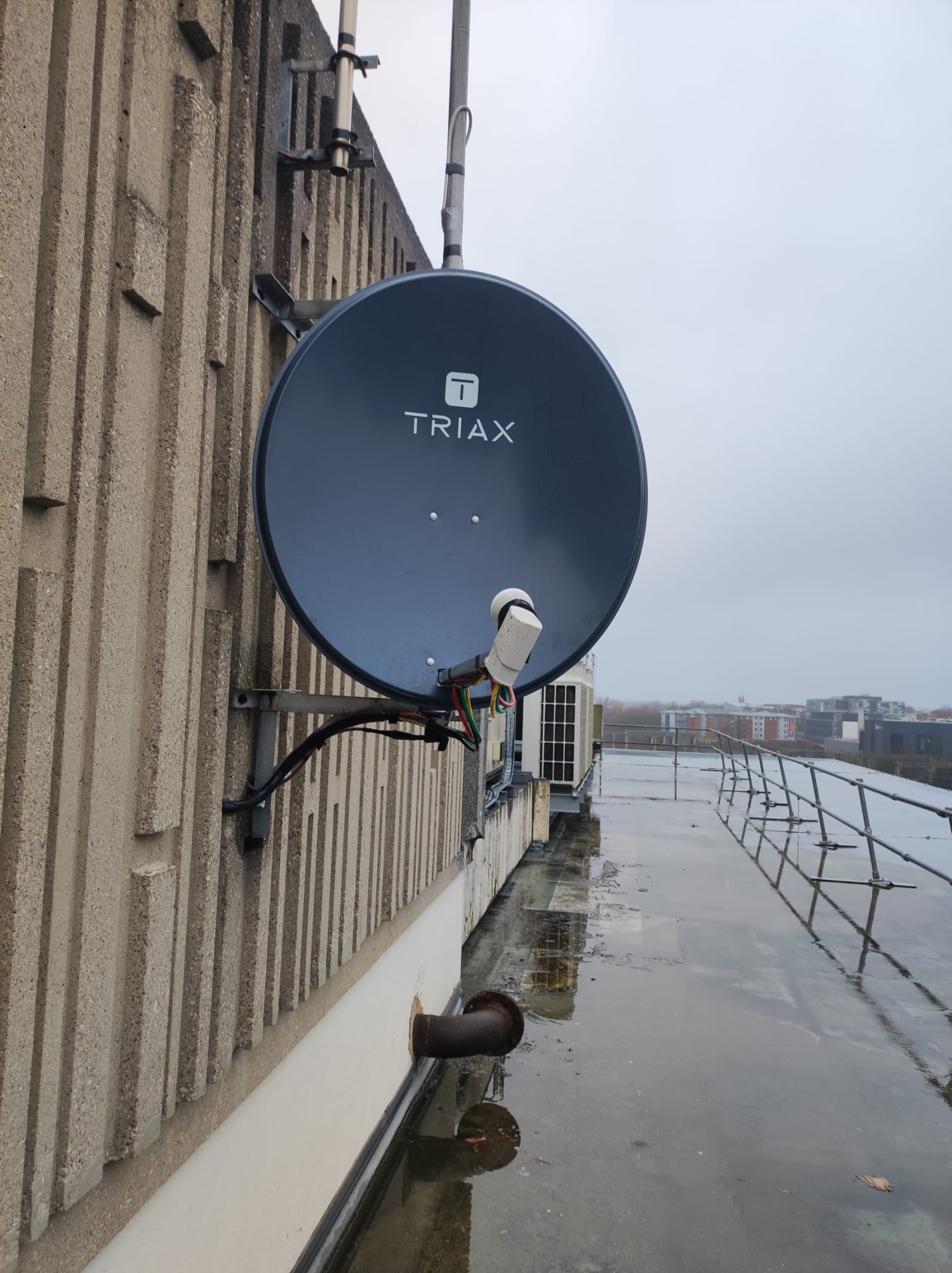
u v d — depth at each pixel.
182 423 2.21
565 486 2.68
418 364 2.58
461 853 6.20
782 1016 5.93
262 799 2.68
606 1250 3.50
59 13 1.74
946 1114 4.64
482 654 2.44
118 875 2.05
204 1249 2.56
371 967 4.12
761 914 8.55
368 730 2.71
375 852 4.13
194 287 2.24
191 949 2.42
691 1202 3.82
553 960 7.08
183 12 2.20
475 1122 4.52
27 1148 1.76
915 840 12.49
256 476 2.36
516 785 10.76
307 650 3.22
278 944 2.99
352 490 2.50
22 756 1.66
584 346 2.65
